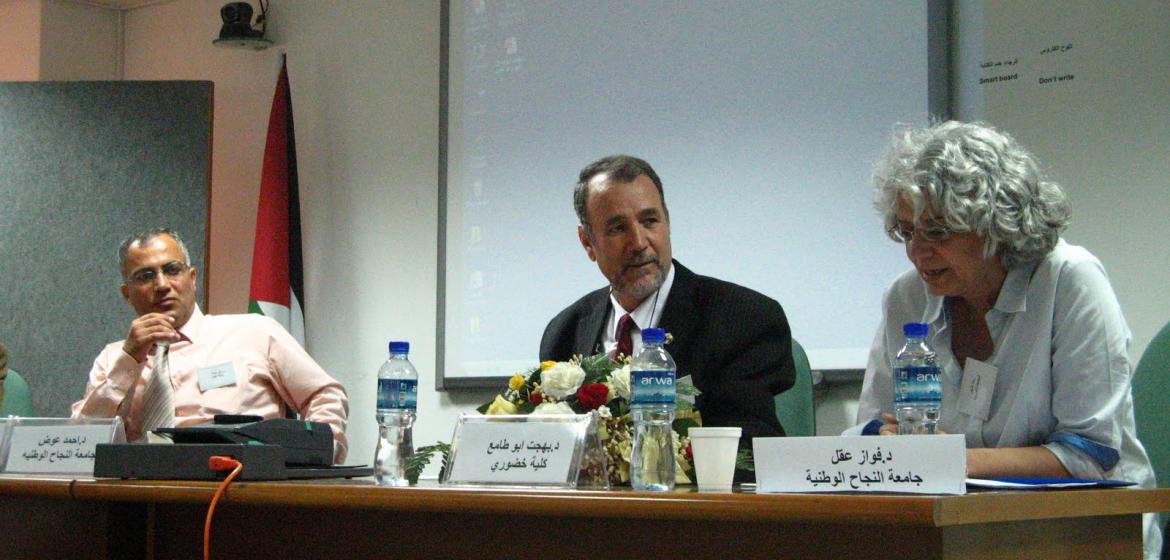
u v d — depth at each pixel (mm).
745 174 3338
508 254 3711
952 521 1059
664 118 3490
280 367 3084
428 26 4004
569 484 1384
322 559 1614
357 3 4152
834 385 3158
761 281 3275
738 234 3326
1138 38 2820
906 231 1864
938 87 3055
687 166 3434
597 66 3625
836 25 3229
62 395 3947
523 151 3725
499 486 1416
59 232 4039
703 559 1269
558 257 3631
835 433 3150
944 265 1851
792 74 3291
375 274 4008
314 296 4109
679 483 1657
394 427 1724
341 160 4121
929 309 2010
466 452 1479
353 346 4016
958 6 3074
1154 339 2141
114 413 2666
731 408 2031
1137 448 1842
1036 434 1873
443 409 3812
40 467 1824
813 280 3201
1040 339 1853
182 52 4551
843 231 3172
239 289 4301
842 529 1173
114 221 4031
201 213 4000
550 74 3705
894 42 3135
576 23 3676
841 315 3152
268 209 3980
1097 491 1318
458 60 3869
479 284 3746
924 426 1772
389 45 4074
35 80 4441
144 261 3053
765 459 1266
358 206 4066
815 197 3221
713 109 3410
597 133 3604
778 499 1115
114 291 3980
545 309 3635
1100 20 2861
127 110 4086
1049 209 1845
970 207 1773
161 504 1821
